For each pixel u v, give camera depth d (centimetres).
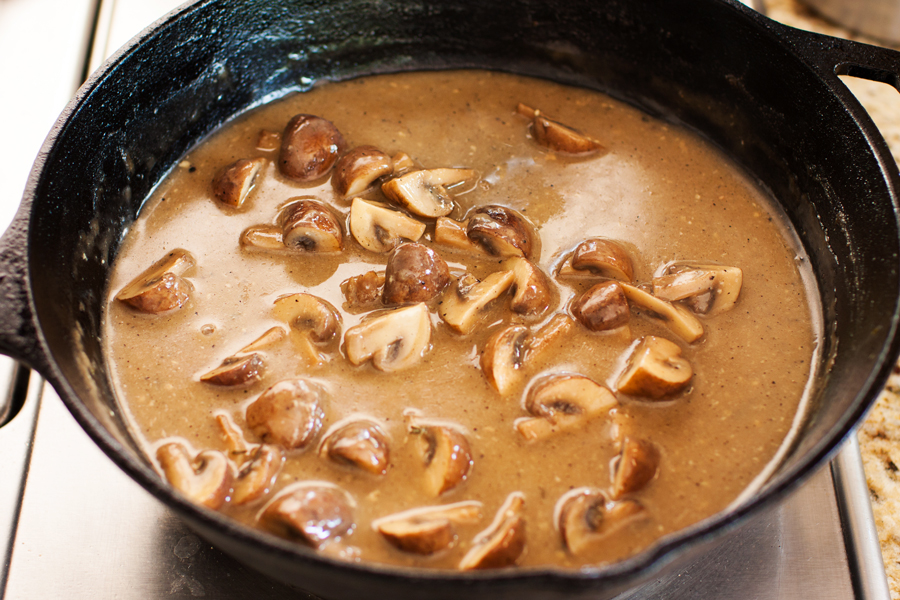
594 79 79
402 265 69
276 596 66
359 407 67
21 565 66
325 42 78
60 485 68
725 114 76
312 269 71
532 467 65
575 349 68
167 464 64
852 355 65
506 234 70
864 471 71
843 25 88
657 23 75
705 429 67
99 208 70
